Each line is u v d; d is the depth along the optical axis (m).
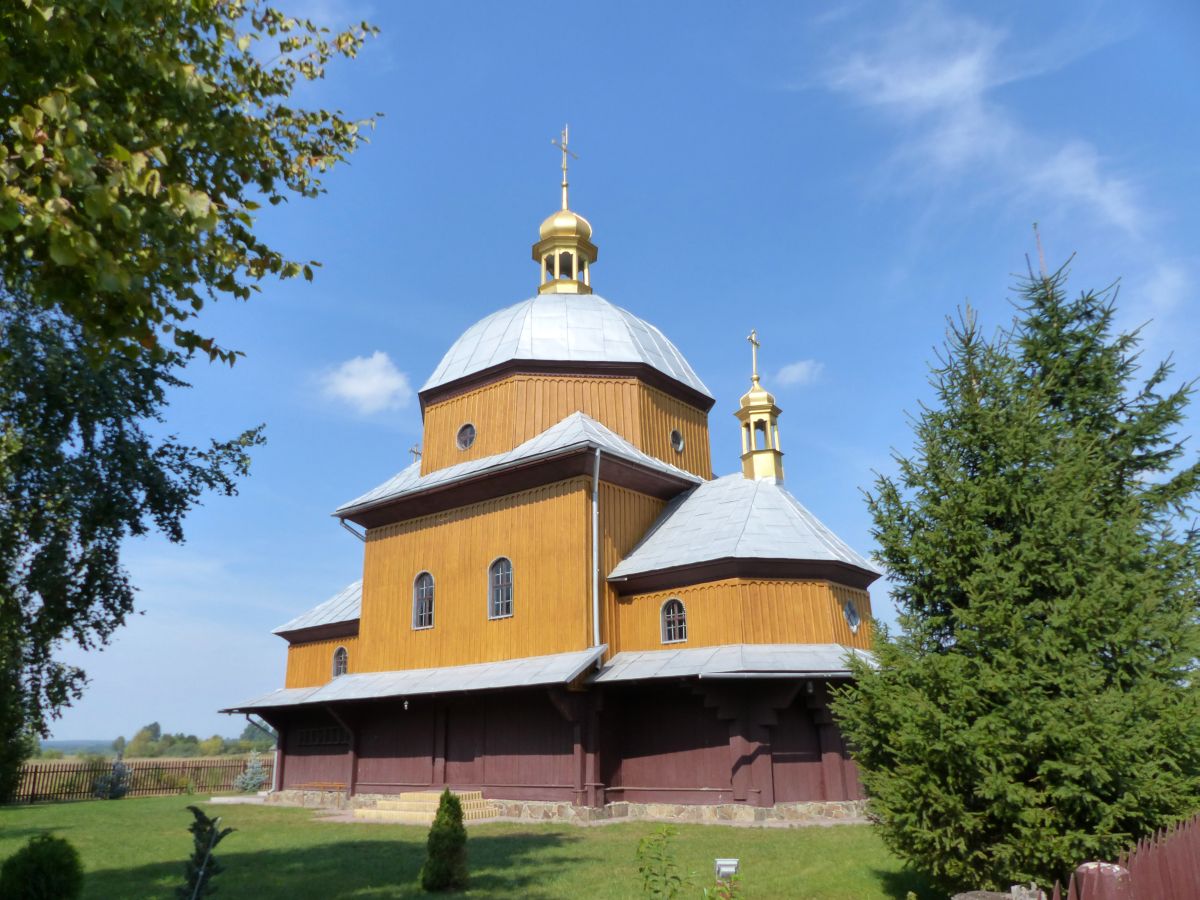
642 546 23.58
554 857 14.98
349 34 9.91
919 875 11.83
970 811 9.22
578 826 19.39
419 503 26.08
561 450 22.33
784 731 20.19
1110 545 9.37
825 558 21.22
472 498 25.00
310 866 14.69
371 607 27.27
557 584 22.44
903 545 10.46
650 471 24.11
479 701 23.38
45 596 14.34
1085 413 12.37
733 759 19.55
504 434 26.14
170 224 6.93
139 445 16.03
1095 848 8.38
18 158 6.34
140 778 36.31
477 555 24.58
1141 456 12.23
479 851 15.92
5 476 11.64
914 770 9.44
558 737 21.33
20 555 13.90
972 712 9.28
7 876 9.94
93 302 6.91
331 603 32.56
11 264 6.88
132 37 7.23
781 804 19.47
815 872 12.79
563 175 33.12
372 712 26.19
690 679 19.50
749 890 11.77
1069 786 8.47
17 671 11.88
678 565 21.52
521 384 26.39
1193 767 8.88
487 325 29.38
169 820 22.94
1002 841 9.08
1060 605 9.16
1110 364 12.29
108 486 15.41
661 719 21.25
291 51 9.66
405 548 26.75
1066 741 8.51
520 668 22.00
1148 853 6.67
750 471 24.77
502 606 23.73
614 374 26.97
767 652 20.17
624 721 21.86
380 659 26.42
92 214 6.01
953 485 10.24
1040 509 9.55
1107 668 9.25
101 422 15.54
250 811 25.16
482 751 22.91
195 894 8.31
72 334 14.55
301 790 27.89
